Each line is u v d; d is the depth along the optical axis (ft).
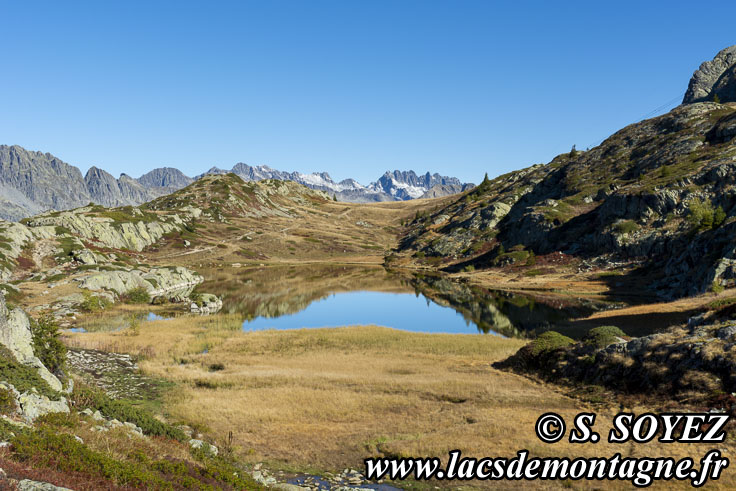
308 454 69.82
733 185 327.47
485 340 167.63
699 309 168.35
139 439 56.49
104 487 34.47
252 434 77.15
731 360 73.67
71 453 38.22
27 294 237.45
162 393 101.81
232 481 50.52
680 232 318.24
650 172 448.65
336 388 104.88
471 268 466.70
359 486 59.88
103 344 149.07
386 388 103.71
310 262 595.47
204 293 300.61
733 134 422.82
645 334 153.89
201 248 593.01
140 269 362.33
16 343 73.87
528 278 377.09
